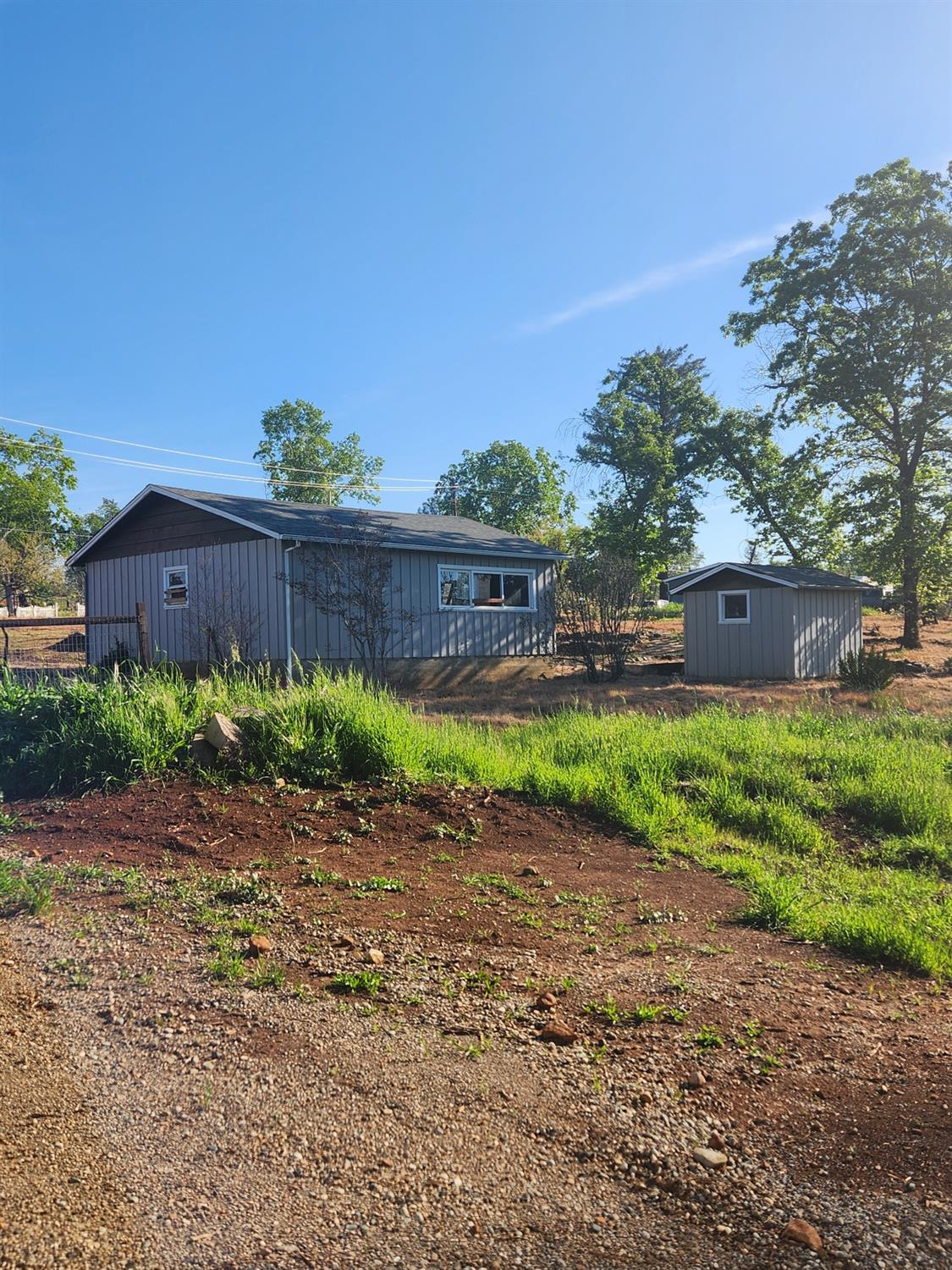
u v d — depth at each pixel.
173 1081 2.96
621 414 41.06
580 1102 3.01
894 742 10.88
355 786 7.15
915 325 29.38
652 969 4.36
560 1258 2.25
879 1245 2.34
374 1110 2.86
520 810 7.28
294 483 45.59
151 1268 2.12
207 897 4.79
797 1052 3.53
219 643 16.95
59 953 4.01
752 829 7.68
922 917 5.53
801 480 34.44
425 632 19.70
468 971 4.10
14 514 47.78
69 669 15.66
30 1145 2.57
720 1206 2.51
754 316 32.66
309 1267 2.16
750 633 22.02
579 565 21.06
